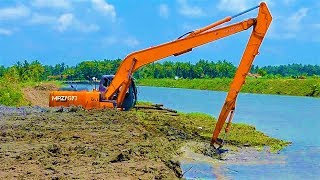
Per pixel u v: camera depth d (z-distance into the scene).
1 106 37.44
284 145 28.20
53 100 35.44
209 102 74.44
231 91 24.70
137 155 19.67
